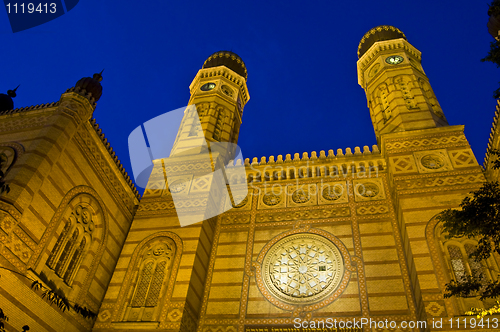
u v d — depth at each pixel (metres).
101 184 17.91
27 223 13.65
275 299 16.53
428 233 15.39
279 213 19.58
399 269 16.12
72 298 15.36
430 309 13.46
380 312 15.16
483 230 10.11
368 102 24.95
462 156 17.75
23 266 13.30
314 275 17.03
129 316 16.03
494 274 13.93
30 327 13.40
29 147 14.48
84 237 16.77
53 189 14.99
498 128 16.25
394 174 17.75
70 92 16.67
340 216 18.61
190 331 15.75
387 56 25.59
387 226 17.64
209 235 19.02
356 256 16.98
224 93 27.92
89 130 17.27
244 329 15.90
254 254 18.25
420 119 20.62
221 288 17.34
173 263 17.14
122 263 17.91
